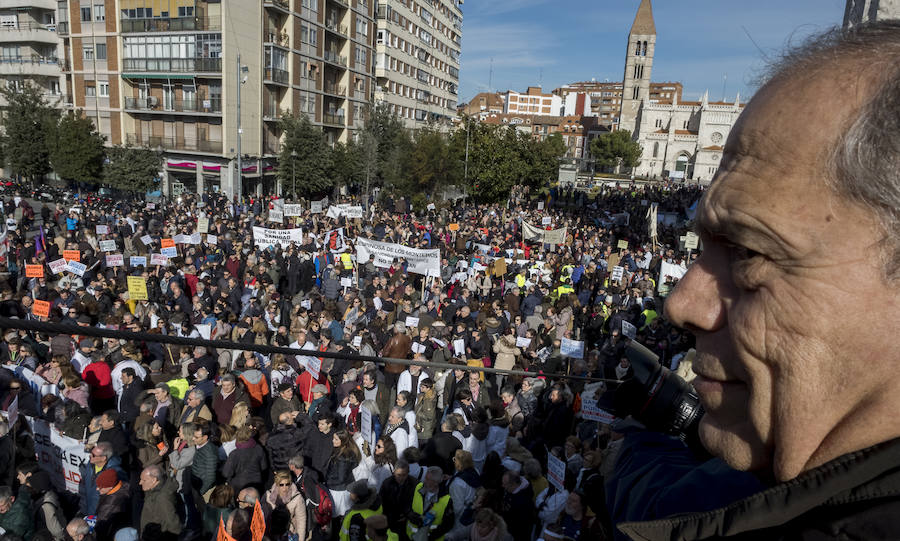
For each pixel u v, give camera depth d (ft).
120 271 44.06
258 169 128.16
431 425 25.16
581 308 43.29
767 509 1.77
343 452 19.65
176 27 116.88
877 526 1.43
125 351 27.55
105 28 122.72
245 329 34.17
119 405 25.23
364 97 166.40
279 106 133.80
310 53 138.72
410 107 202.08
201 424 20.03
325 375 29.58
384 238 64.90
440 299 42.16
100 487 18.42
